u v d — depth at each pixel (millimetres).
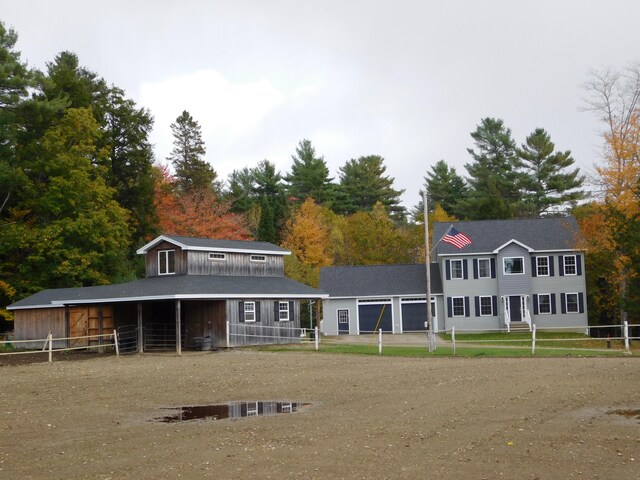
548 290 55656
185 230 66438
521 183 89250
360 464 12008
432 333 35344
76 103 60438
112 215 55531
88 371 28297
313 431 14828
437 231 58750
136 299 39062
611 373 23531
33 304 45500
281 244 73188
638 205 48375
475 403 17922
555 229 57500
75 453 13391
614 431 14305
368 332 57469
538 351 34250
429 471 11516
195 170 80375
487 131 95812
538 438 13766
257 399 19750
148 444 14008
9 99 49469
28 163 52719
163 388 22422
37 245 50469
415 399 18906
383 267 60188
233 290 40531
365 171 102375
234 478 11312
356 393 20328
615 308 58656
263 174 100875
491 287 56281
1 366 32031
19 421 16984
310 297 44469
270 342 42906
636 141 49875
